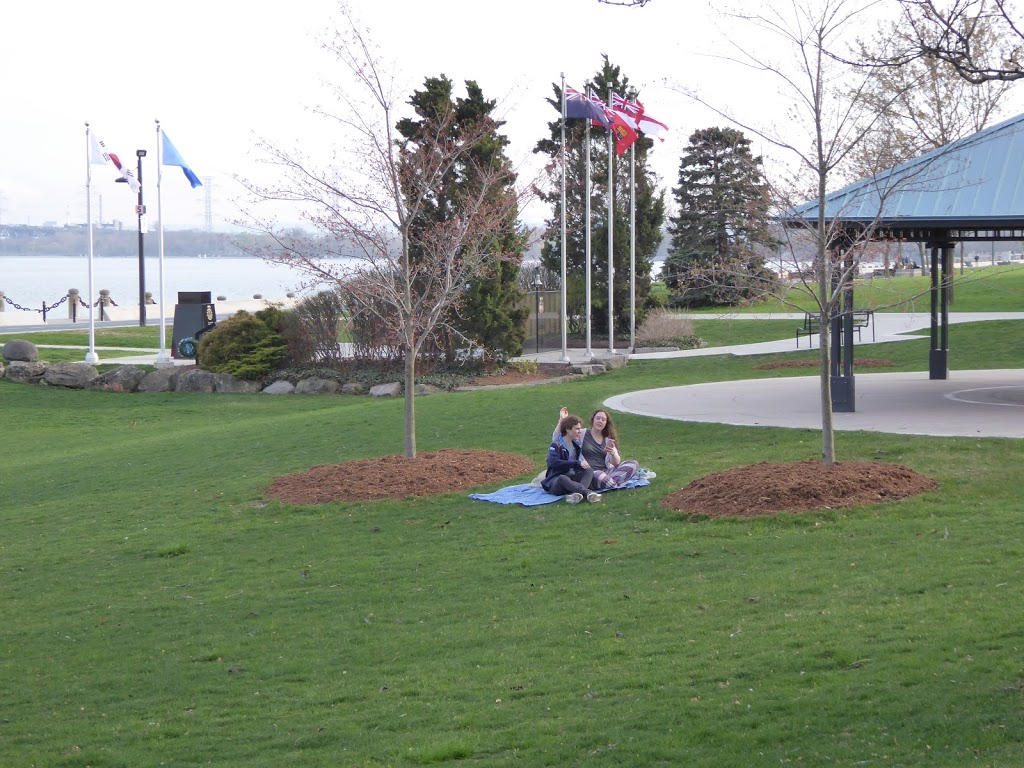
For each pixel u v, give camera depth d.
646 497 12.73
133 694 8.29
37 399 32.31
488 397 23.69
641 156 41.34
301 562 11.73
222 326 34.06
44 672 9.00
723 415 18.12
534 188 23.42
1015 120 15.91
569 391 24.55
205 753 6.89
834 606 8.32
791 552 10.05
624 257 41.31
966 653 6.88
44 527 14.77
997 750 5.40
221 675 8.52
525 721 6.80
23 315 54.28
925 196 15.35
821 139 12.05
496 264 31.53
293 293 30.39
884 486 11.69
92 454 21.23
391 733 6.89
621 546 10.99
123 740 7.27
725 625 8.24
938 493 11.52
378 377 31.98
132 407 30.88
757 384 23.55
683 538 11.02
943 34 8.00
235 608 10.34
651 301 42.31
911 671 6.67
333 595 10.42
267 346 33.69
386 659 8.46
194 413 29.48
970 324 37.41
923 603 8.09
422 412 21.61
